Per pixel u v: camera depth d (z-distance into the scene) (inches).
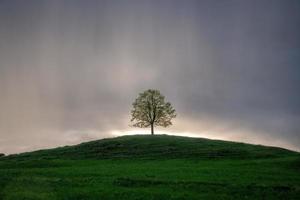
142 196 1546.5
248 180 1919.3
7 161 3117.6
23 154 3518.7
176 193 1603.1
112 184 1791.3
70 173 2145.7
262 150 3302.2
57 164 2667.3
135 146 3481.8
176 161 2763.3
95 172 2178.9
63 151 3447.3
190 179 1927.9
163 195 1567.4
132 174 2097.7
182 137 4033.0
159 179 1913.1
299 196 1614.2
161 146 3449.8
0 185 1747.0
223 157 2962.6
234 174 2101.4
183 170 2252.7
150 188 1705.2
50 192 1605.6
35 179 1898.4
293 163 2493.8
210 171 2210.9
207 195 1583.4
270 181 1905.8
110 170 2271.2
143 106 4082.2
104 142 3742.6
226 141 3828.7
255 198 1567.4
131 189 1675.7
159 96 4114.2
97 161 2837.1
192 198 1530.5
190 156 3016.7
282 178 2003.0
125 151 3294.8
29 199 1491.1
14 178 1929.1
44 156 3255.4
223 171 2214.6
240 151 3166.8
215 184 1809.8
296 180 1961.1
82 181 1859.0
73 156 3179.1
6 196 1536.7
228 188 1727.4
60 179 1914.4
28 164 2662.4
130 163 2704.2
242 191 1676.9
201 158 2930.6
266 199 1555.1
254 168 2354.8
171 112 4116.6
